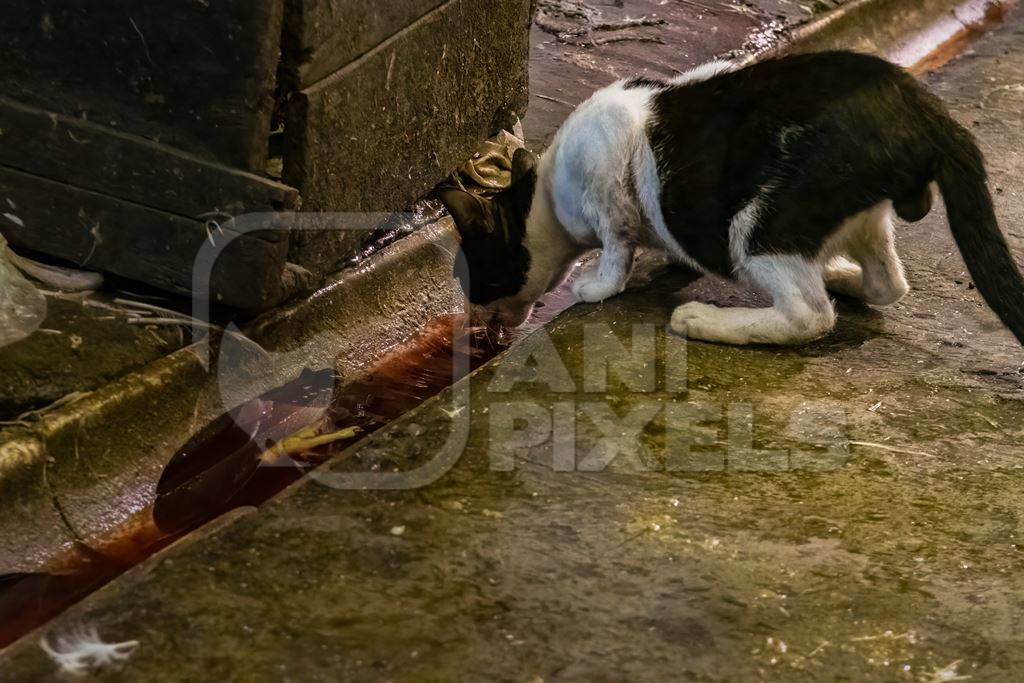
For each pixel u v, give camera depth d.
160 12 3.86
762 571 3.30
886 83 4.19
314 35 3.93
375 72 4.34
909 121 4.14
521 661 2.93
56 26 4.00
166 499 3.91
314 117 4.03
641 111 4.44
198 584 3.10
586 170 4.50
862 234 4.52
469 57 5.03
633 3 7.62
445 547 3.31
